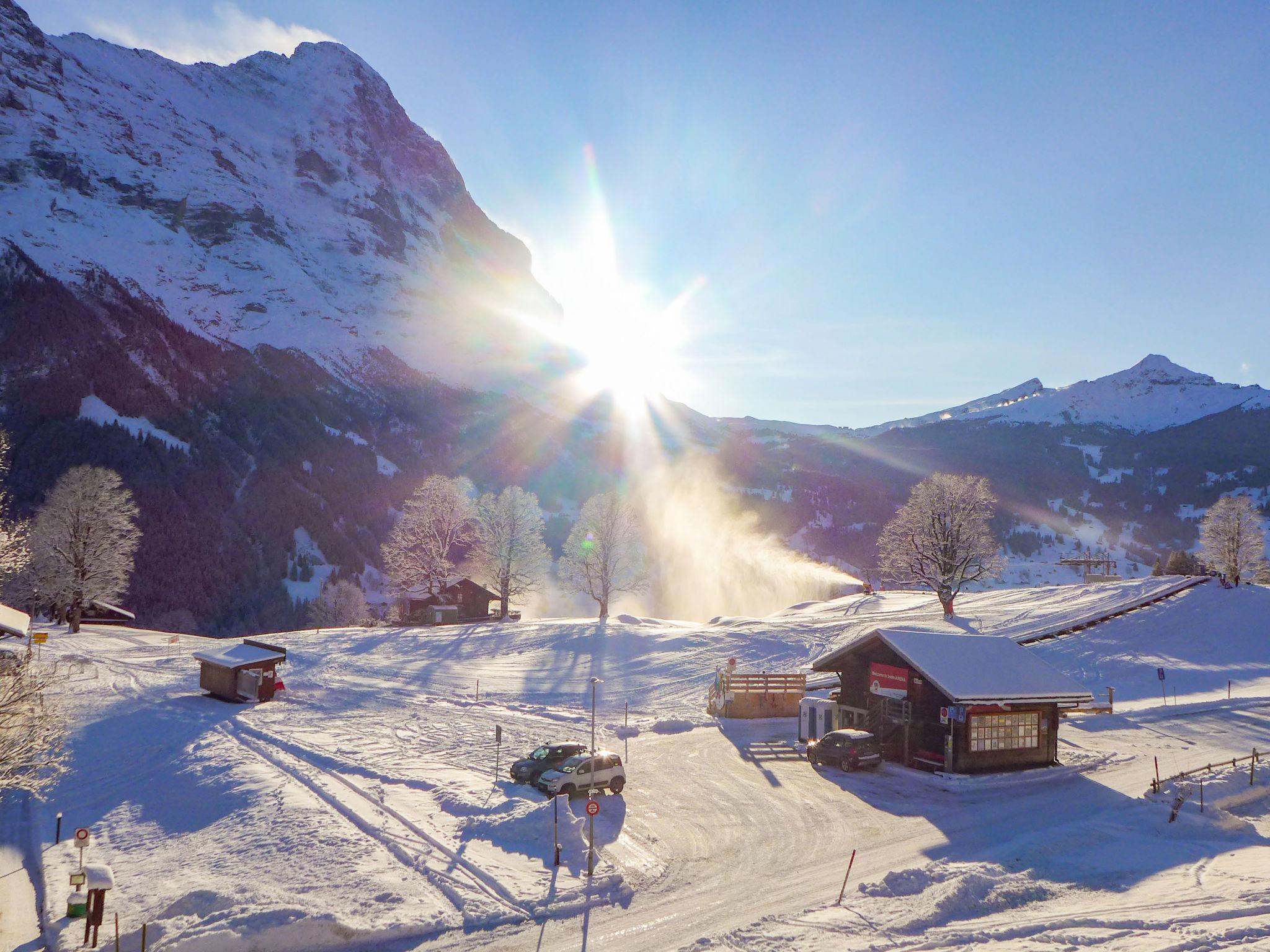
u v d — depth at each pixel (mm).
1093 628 69000
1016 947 19125
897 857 25766
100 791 36438
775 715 48594
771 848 26422
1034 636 67000
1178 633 67312
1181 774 35469
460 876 23672
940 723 36562
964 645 40031
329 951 19688
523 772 32938
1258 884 23297
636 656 68062
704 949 19422
